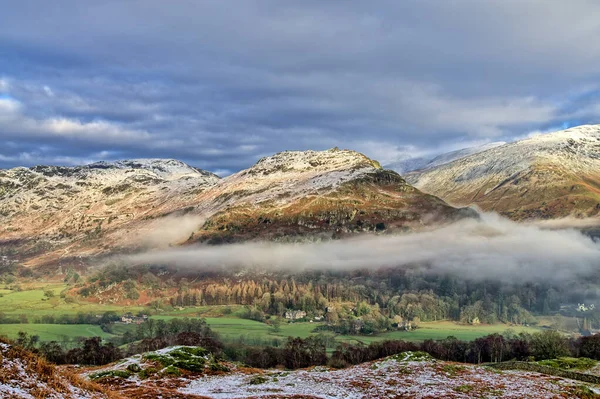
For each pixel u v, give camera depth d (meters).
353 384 89.94
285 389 85.88
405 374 99.00
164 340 189.88
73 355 163.62
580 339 194.88
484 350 179.75
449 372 100.88
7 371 46.88
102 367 110.81
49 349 168.38
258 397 76.25
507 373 103.44
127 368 101.56
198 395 77.69
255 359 175.00
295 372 110.38
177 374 100.88
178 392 79.88
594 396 88.06
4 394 42.09
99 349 167.75
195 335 187.88
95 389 55.69
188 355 114.81
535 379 97.50
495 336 192.38
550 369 119.44
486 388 85.88
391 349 184.50
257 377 98.56
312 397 77.44
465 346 190.75
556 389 88.25
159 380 94.62
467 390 84.12
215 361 116.75
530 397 80.50
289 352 177.00
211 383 94.31
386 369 105.00
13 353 50.91
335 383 91.50
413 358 113.69
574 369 124.25
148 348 183.00
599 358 169.12
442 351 185.62
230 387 89.00
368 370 105.50
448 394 80.94
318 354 178.38
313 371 110.94
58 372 54.69
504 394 82.06
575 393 87.12
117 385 88.75
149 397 74.19
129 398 69.00
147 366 104.06
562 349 171.38
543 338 176.00
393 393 81.75
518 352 178.25
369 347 193.88
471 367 107.00
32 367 50.72
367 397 78.88
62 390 49.44
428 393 81.62
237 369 115.50
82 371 105.38
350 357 181.25
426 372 100.44
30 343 183.50
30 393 44.97
